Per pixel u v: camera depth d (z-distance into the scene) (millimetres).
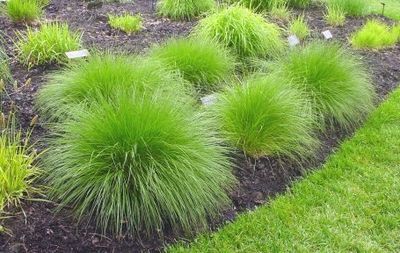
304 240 3223
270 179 3742
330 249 3170
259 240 3188
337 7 7363
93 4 6570
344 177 3895
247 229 3258
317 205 3570
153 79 3982
